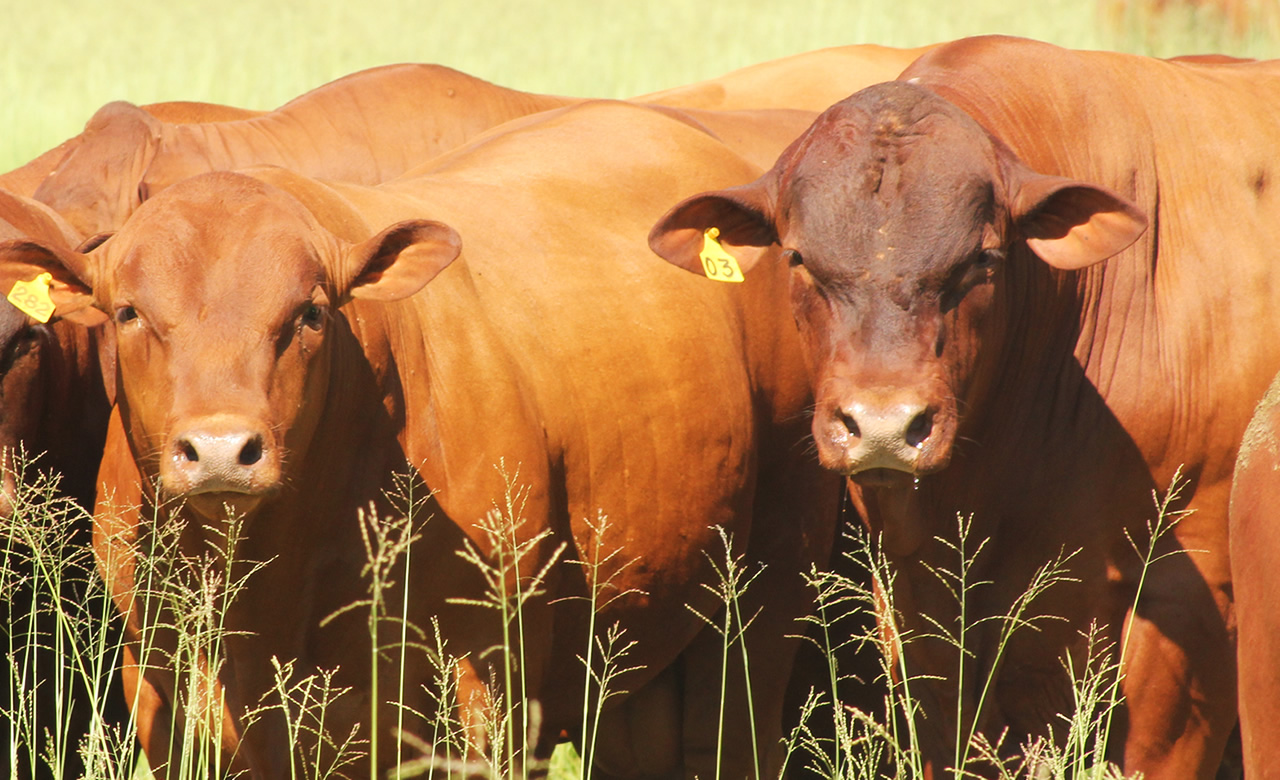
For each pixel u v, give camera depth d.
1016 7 66.44
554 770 21.64
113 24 86.38
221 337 13.59
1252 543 12.43
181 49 72.62
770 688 20.38
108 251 14.48
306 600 15.38
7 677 18.28
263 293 13.79
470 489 15.84
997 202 15.50
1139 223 15.27
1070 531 17.22
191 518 15.08
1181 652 17.33
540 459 16.55
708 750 20.31
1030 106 17.64
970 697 17.75
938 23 64.19
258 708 15.25
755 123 24.03
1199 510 17.33
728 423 18.72
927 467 14.65
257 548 14.95
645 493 17.88
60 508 17.66
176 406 13.30
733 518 18.98
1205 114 18.20
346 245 14.73
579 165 19.62
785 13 72.44
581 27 77.12
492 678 16.08
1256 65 20.66
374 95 30.83
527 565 16.25
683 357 18.39
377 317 15.37
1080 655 17.56
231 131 29.88
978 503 17.36
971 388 15.73
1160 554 17.36
